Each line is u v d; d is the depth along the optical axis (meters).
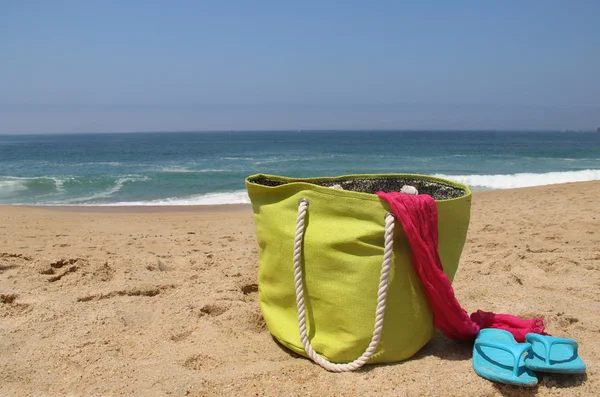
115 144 75.31
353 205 2.52
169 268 4.63
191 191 16.59
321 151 50.22
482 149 53.22
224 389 2.34
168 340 2.94
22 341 2.85
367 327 2.50
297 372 2.50
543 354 2.41
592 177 18.81
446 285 2.53
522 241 5.82
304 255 2.59
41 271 4.19
